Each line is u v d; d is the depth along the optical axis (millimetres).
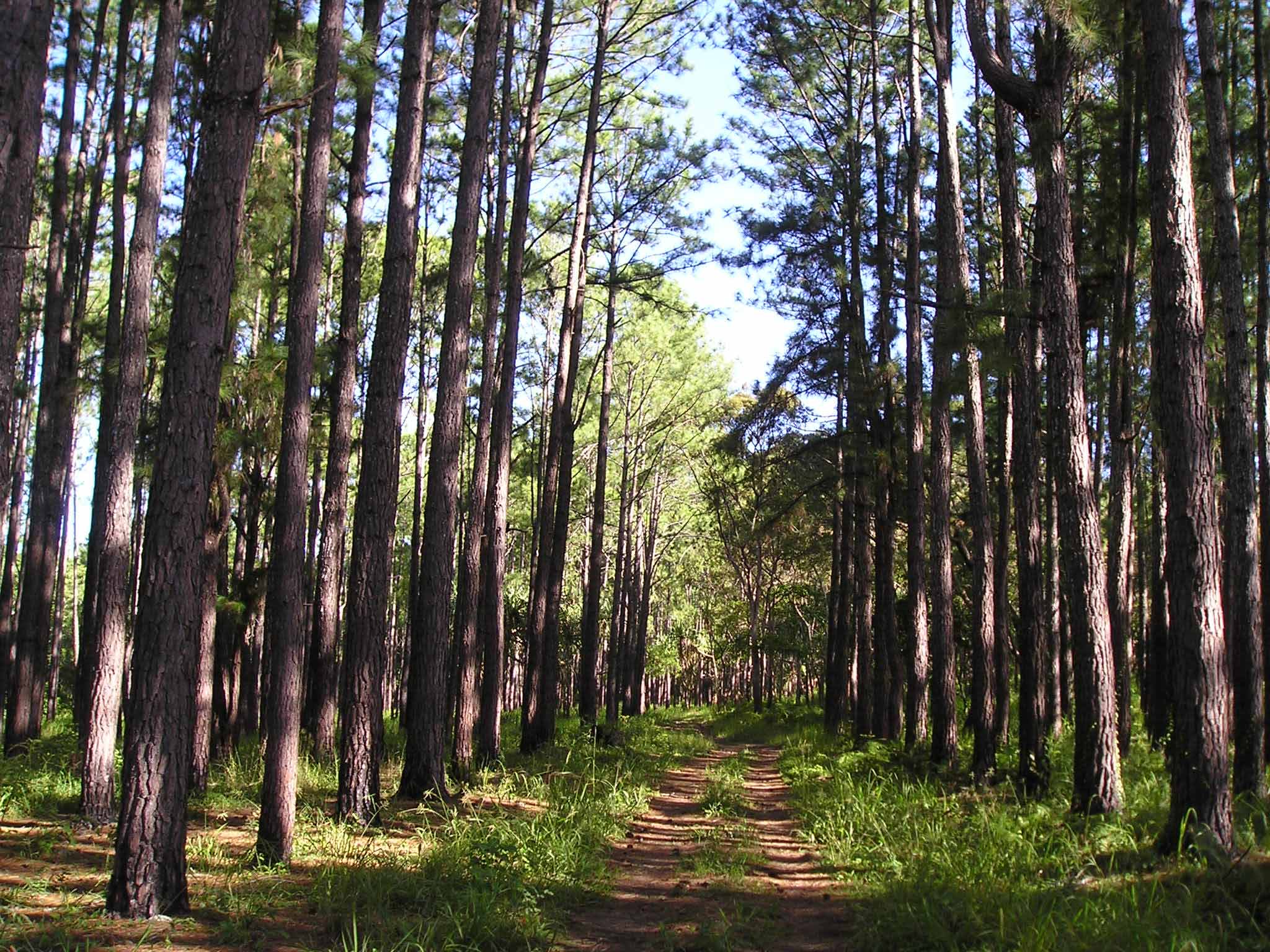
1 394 6504
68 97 15141
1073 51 10172
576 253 19609
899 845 8695
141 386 10648
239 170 6695
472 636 15094
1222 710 7312
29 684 15805
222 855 8219
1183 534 7508
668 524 49344
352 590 10414
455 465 12297
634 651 42656
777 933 6672
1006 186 13547
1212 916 5719
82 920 5949
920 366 16875
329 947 5734
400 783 11867
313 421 16531
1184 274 7715
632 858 9500
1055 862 7496
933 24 14727
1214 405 15227
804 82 21438
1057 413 10078
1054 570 17781
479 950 5879
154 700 6258
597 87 19203
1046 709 17672
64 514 28859
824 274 21469
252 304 14172
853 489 22812
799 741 23625
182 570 6344
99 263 23016
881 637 23609
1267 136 14570
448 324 12430
